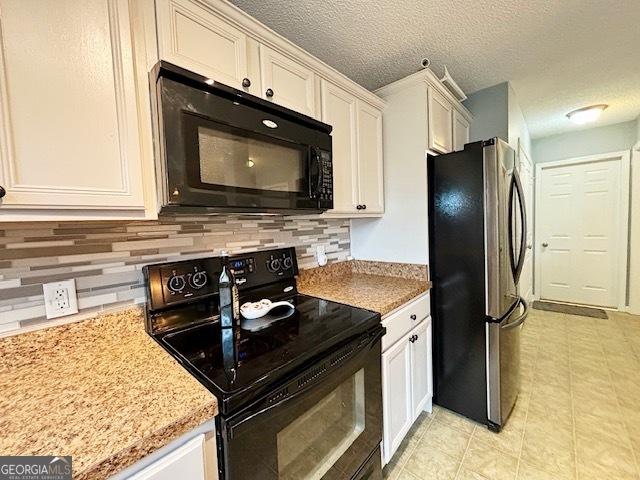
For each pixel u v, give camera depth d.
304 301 1.51
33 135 0.68
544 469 1.43
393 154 2.00
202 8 1.02
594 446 1.56
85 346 1.01
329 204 1.40
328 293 1.66
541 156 4.19
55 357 0.93
